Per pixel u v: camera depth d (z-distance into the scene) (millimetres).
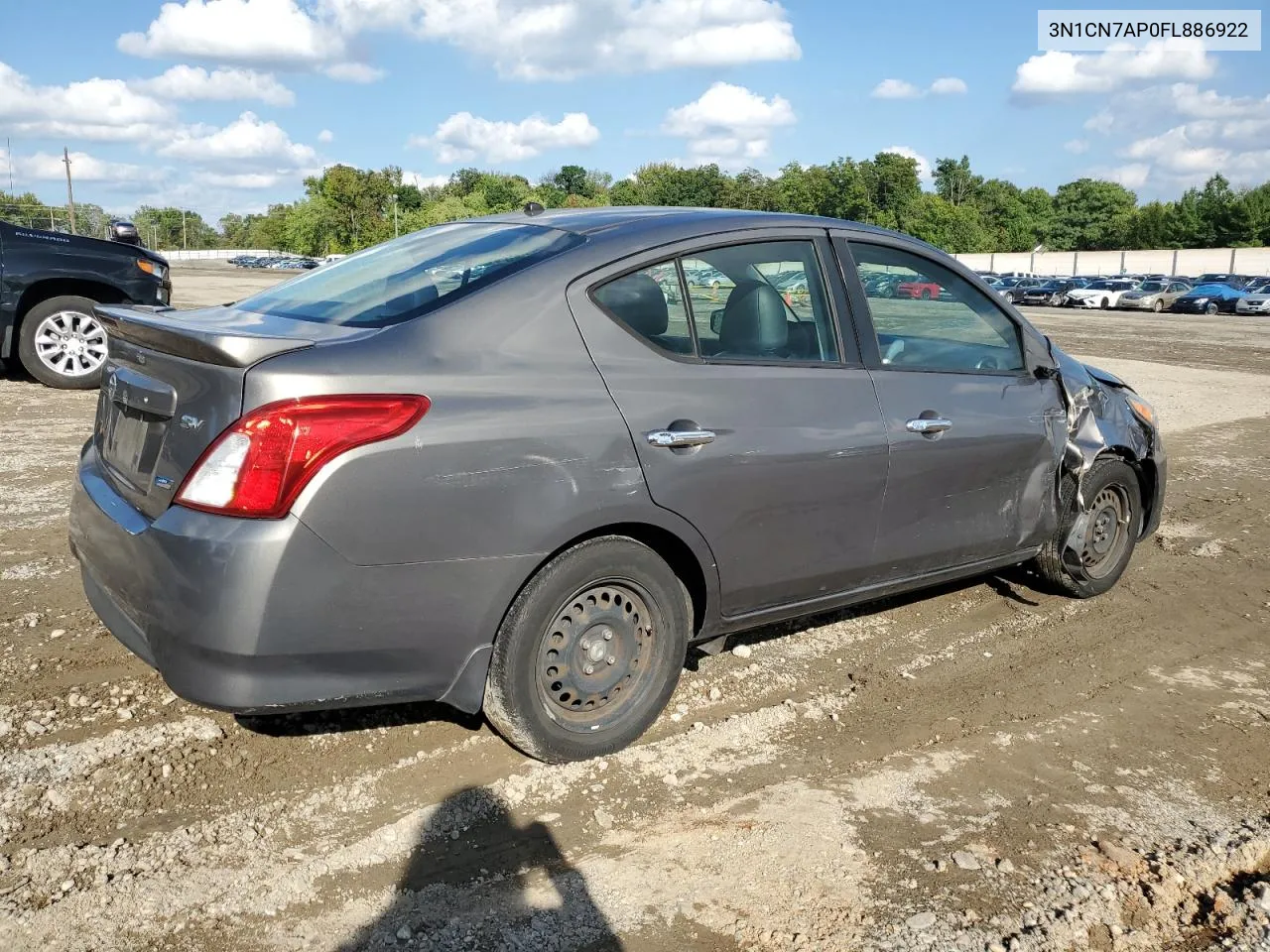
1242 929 2660
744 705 3785
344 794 3062
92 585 3227
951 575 4285
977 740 3625
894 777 3328
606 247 3287
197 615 2625
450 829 2926
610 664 3275
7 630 4086
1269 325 32969
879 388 3807
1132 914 2689
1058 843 2994
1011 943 2537
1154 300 43844
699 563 3363
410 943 2469
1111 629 4754
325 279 3639
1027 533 4512
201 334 2709
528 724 3115
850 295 3838
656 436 3152
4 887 2578
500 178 127938
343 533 2670
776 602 3670
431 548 2797
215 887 2631
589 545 3107
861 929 2570
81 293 9797
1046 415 4477
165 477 2791
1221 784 3391
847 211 104000
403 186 128750
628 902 2646
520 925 2547
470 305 3006
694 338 3375
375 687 2834
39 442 7387
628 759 3342
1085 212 121562
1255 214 92500
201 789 3051
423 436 2758
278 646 2648
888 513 3861
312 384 2656
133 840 2791
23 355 9531
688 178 105500
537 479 2932
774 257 3656
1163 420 11148
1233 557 5969
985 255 84000
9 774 3062
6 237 9305
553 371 3033
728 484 3342
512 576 2939
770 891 2711
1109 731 3744
